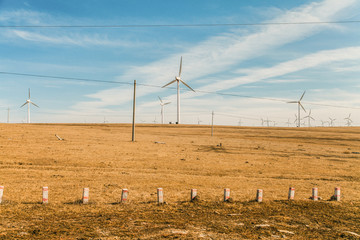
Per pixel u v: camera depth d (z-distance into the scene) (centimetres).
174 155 5331
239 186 3219
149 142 7069
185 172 4056
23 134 6688
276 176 4122
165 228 1611
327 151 7362
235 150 6744
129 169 4019
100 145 5844
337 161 5778
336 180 4059
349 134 13962
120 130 12606
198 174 3984
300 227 1761
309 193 2984
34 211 1859
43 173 3384
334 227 1792
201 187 3050
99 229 1545
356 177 4325
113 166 4153
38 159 4169
